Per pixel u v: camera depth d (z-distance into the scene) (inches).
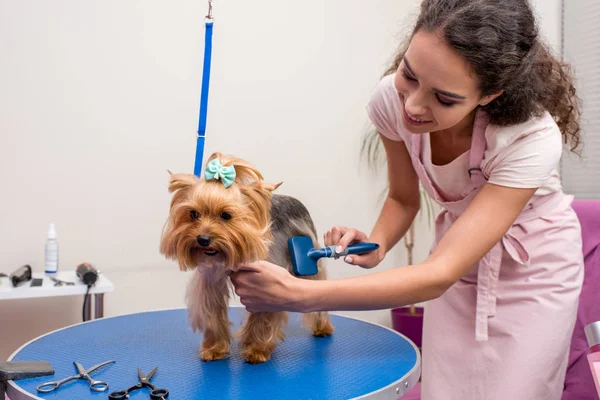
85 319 88.4
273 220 59.0
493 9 42.6
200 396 47.4
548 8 101.1
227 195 49.1
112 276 106.6
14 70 98.8
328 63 126.1
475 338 60.1
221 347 57.7
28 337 100.5
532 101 49.1
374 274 46.3
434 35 41.8
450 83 42.3
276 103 121.0
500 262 59.1
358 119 129.6
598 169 93.0
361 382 51.6
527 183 48.9
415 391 98.0
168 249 50.8
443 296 64.2
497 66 42.3
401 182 65.9
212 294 56.0
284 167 122.1
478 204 49.6
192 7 111.6
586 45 95.0
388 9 132.1
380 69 131.6
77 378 50.7
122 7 105.9
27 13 99.3
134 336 65.4
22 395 46.9
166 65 109.7
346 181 128.7
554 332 56.4
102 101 104.9
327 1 125.6
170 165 110.4
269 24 119.8
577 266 59.3
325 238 61.1
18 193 99.7
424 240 133.0
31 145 100.3
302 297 44.5
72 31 102.4
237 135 117.4
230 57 116.3
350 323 73.7
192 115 112.1
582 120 94.9
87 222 104.5
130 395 47.3
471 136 54.7
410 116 45.9
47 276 92.8
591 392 68.1
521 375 56.0
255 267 44.7
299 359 58.4
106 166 105.5
